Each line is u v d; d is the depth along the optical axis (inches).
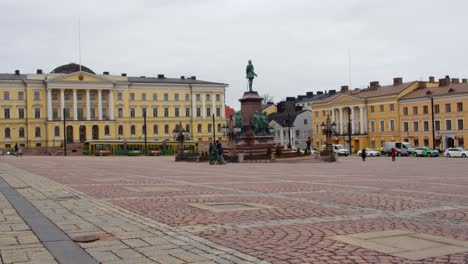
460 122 3767.2
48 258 326.3
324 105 5054.1
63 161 2381.9
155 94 5590.6
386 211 530.3
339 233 407.5
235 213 519.8
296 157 2258.9
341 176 1126.4
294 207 564.1
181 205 587.2
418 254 334.6
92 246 360.5
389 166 1694.1
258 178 1066.7
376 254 335.6
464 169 1430.9
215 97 5831.7
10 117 5054.1
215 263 314.2
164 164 1969.7
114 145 4018.2
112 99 5349.4
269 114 6348.4
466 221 464.8
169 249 351.6
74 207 571.5
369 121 4566.9
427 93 4033.0
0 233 410.6
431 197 660.1
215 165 1841.8
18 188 828.0
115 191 768.9
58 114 5182.1
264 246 361.1
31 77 5147.6
